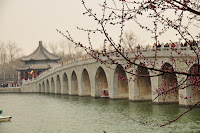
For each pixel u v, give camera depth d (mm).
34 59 150625
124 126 37594
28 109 58938
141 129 35562
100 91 71125
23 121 44625
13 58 177375
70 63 84938
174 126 36062
